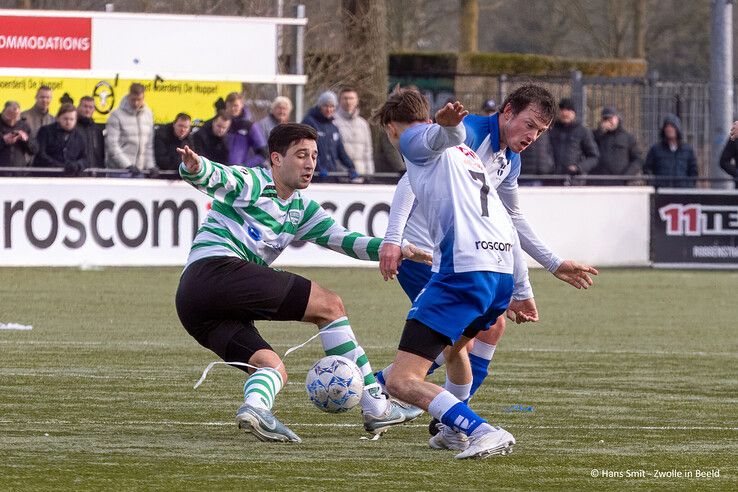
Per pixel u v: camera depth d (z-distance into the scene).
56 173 47.81
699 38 116.19
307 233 19.20
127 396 22.64
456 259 17.08
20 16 48.66
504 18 126.31
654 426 20.38
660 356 29.83
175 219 48.72
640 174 54.59
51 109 49.41
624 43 113.44
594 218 53.22
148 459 16.92
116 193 48.12
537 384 25.20
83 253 47.97
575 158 52.88
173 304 38.72
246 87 61.94
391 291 44.41
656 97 62.81
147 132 48.41
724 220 54.22
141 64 50.31
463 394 19.02
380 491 15.23
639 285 48.12
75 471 16.06
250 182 18.55
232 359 18.59
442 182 17.23
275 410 21.48
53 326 33.44
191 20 50.72
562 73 77.38
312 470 16.39
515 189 19.33
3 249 47.25
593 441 18.91
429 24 106.94
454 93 68.25
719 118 60.81
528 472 16.47
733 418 21.27
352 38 66.56
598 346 31.62
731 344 32.38
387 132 19.33
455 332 17.11
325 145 49.91
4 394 22.67
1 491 14.89
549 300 43.03
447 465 16.86
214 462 16.80
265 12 69.31
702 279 50.62
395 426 19.94
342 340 18.86
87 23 49.53
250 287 18.31
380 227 50.41
